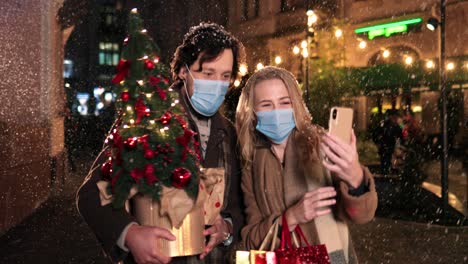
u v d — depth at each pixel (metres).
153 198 2.07
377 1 24.22
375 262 6.66
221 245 2.51
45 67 13.07
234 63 2.57
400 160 14.61
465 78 17.94
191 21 31.22
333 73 19.89
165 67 2.24
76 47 58.47
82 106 49.09
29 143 10.45
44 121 12.45
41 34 12.66
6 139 8.59
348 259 2.47
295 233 2.43
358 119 21.11
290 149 2.53
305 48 17.14
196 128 2.47
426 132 19.67
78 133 29.69
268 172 2.56
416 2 23.25
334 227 2.45
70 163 18.30
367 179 2.23
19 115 10.04
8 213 8.80
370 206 2.22
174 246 2.08
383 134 15.04
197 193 2.10
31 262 6.88
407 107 20.38
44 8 13.28
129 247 2.05
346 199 2.23
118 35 59.75
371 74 19.19
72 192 13.05
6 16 9.27
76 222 9.41
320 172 2.48
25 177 10.02
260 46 27.94
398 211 9.57
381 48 24.36
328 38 20.48
